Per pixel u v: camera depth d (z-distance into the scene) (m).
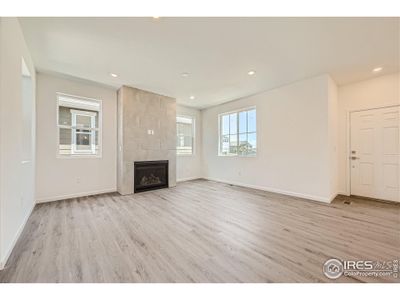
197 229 2.54
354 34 2.42
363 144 4.07
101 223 2.72
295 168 4.20
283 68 3.46
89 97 4.29
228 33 2.40
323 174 3.75
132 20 2.15
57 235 2.34
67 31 2.36
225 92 4.90
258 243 2.16
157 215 3.06
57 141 3.88
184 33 2.41
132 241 2.21
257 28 2.30
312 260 1.83
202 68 3.45
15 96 2.12
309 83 3.95
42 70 3.55
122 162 4.37
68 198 4.01
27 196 2.85
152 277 1.59
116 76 3.83
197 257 1.88
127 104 4.45
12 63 2.01
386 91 3.76
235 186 5.45
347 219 2.87
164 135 5.20
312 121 3.90
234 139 5.83
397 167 3.69
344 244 2.13
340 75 3.78
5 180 1.80
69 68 3.46
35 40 2.56
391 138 3.75
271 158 4.68
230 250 2.01
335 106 4.17
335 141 4.16
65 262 1.79
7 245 1.85
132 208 3.41
